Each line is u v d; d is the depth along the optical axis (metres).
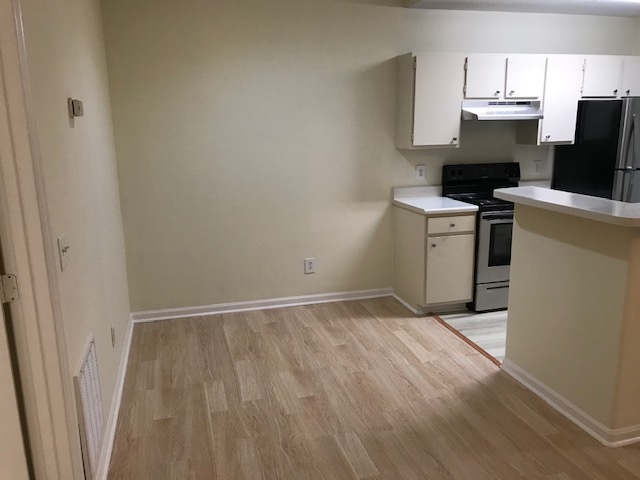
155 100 3.77
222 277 4.15
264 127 4.00
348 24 4.02
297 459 2.35
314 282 4.37
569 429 2.54
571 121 4.30
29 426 1.70
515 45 4.42
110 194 3.28
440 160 4.43
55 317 1.65
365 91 4.16
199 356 3.40
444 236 3.93
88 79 2.68
